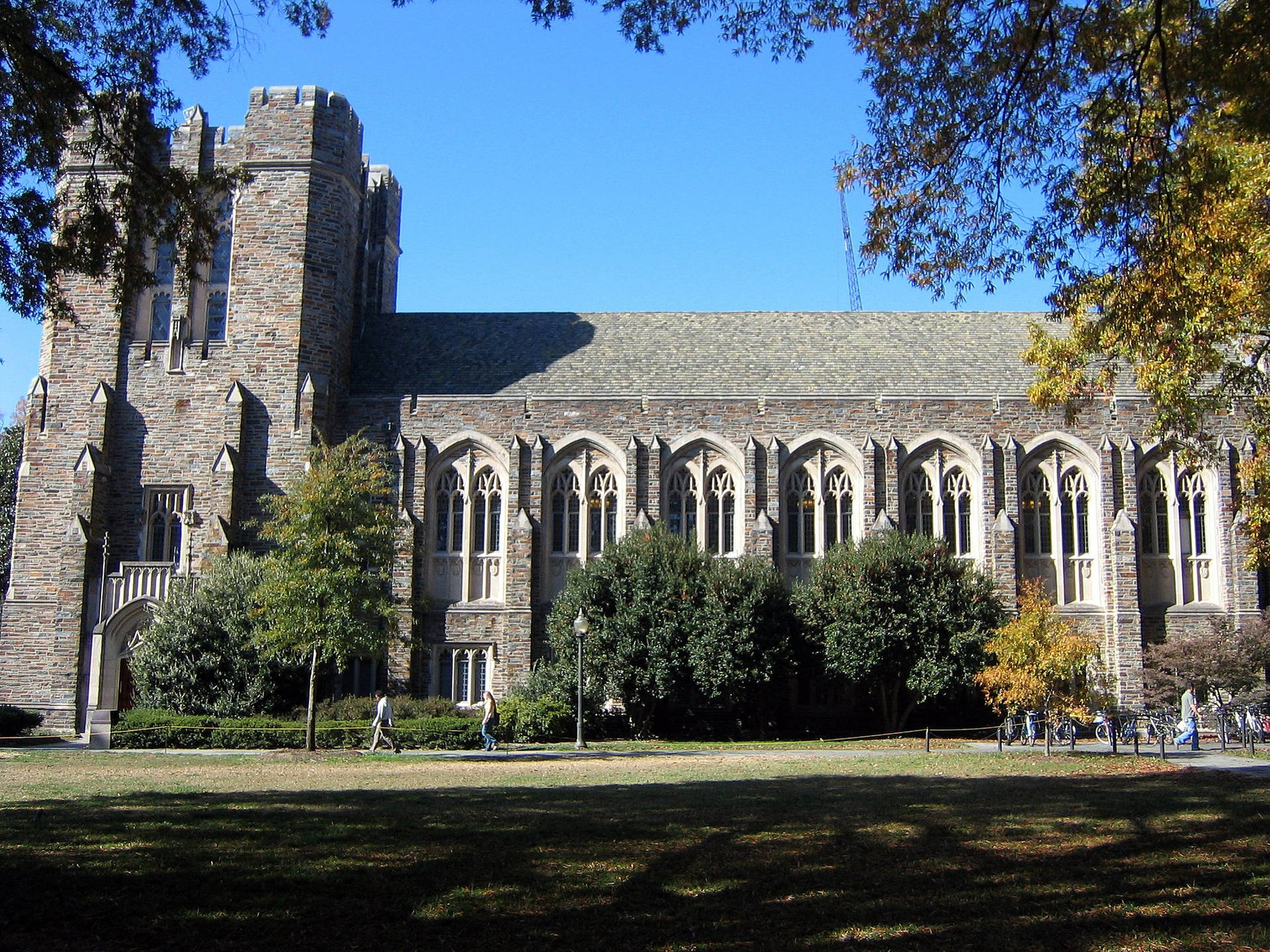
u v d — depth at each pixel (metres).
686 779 25.12
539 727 39.66
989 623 40.47
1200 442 29.50
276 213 46.56
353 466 36.12
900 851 14.89
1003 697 33.88
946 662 39.66
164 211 19.53
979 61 18.03
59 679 42.62
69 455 45.16
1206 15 17.03
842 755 33.75
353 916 11.65
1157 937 11.01
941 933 11.12
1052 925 11.39
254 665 39.09
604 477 46.53
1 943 10.71
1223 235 21.88
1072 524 45.84
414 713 39.94
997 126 18.55
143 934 11.02
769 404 46.47
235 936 11.00
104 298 46.06
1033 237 19.59
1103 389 29.77
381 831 15.98
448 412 46.75
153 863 13.65
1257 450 30.72
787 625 40.94
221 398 45.59
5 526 64.94
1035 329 30.94
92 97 18.47
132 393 45.81
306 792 21.78
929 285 20.44
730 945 10.77
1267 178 23.00
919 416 46.19
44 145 18.41
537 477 45.94
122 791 22.25
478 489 46.66
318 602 34.38
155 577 43.28
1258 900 12.28
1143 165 17.97
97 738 36.44
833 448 46.28
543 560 45.69
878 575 40.69
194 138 47.09
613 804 19.47
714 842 15.40
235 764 30.72
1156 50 18.30
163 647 39.03
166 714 37.56
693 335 51.75
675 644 40.09
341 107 48.00
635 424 46.47
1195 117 19.09
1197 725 36.91
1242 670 40.38
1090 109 18.14
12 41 17.31
